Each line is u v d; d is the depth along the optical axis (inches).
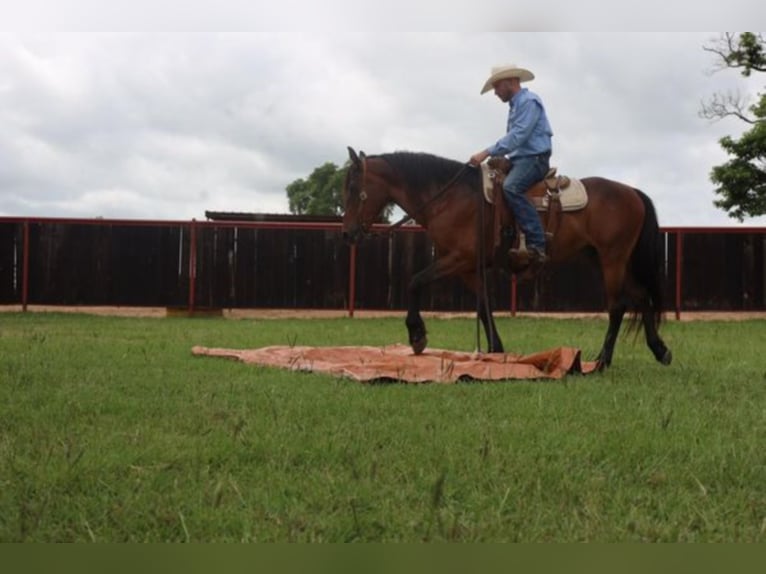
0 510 118.7
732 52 804.6
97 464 140.5
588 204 301.1
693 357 344.8
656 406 203.6
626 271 309.4
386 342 412.8
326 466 144.5
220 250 696.4
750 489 133.6
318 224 698.8
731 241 690.2
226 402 202.8
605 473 141.8
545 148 297.1
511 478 136.3
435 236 307.3
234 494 127.2
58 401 201.8
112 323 543.8
